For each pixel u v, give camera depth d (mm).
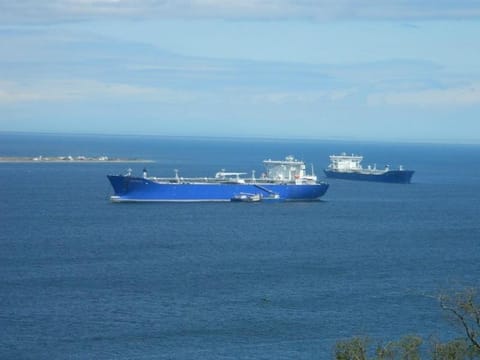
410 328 135125
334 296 157875
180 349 123688
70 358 119375
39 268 181875
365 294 160000
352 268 189000
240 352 122562
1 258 193875
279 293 159500
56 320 137250
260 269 184875
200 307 147375
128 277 172750
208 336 130000
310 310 146625
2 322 135625
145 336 129625
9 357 119375
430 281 175625
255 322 138000
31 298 152125
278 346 125688
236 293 158750
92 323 136125
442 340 126500
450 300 91125
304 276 177625
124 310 144375
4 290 158500
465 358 84812
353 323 138250
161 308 146250
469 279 179500
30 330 131750
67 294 155750
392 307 149375
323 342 127938
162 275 175625
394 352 85250
